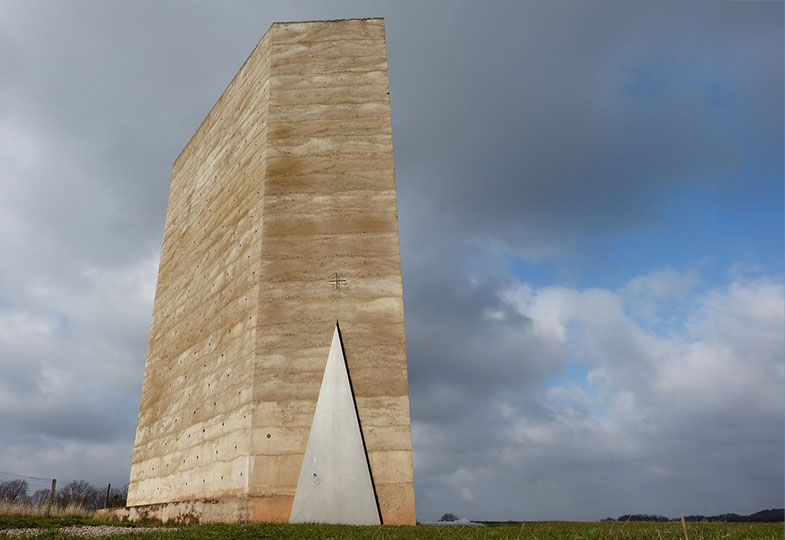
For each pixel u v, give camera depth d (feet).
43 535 34.65
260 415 50.75
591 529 32.27
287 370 52.37
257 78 70.28
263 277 56.34
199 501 49.85
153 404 76.54
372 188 60.13
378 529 37.91
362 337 53.52
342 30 68.80
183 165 90.89
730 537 25.39
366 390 51.47
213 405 59.31
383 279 55.93
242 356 55.57
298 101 65.00
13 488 84.99
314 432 49.29
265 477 48.57
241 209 65.16
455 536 31.48
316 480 47.62
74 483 102.94
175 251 84.58
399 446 49.55
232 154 72.08
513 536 30.17
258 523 40.57
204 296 69.46
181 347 72.64
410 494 47.85
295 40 68.64
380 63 66.69
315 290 55.57
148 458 73.10
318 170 61.21
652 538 26.71
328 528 38.37
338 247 57.41
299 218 58.90
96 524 48.06
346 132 63.05
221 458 54.49
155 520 55.72
